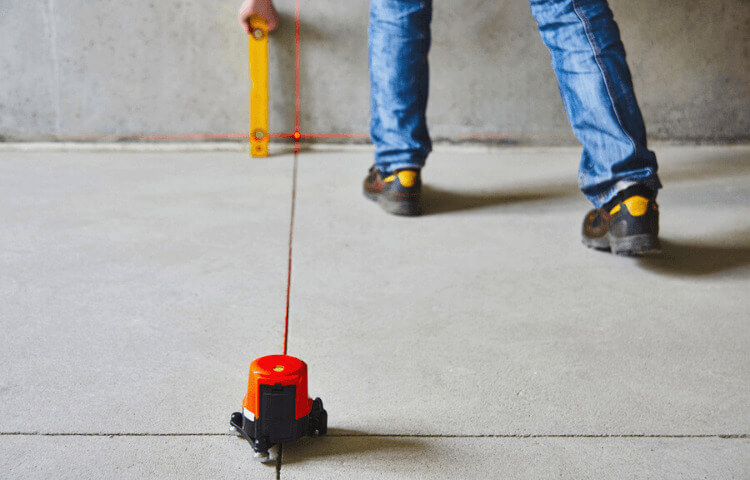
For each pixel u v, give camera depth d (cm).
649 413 102
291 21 265
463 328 130
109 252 164
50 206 198
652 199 158
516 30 270
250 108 261
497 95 277
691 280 155
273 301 140
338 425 98
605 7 155
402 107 191
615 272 159
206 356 117
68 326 126
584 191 169
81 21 262
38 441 92
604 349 122
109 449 91
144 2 261
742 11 271
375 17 188
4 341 120
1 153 264
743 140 286
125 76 268
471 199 217
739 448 94
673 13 270
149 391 105
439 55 272
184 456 90
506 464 90
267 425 88
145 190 218
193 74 270
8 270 151
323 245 173
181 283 147
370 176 212
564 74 161
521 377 112
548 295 146
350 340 124
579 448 94
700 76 278
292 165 255
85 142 274
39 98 268
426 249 172
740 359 119
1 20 259
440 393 107
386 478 87
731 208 207
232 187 224
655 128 283
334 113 276
